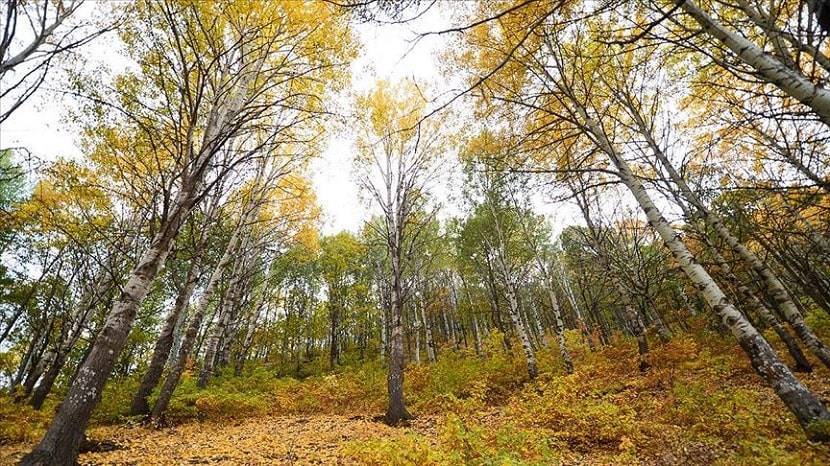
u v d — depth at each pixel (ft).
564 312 92.07
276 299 83.61
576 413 21.98
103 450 19.33
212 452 20.21
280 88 24.72
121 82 24.20
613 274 39.47
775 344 31.86
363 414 34.86
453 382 40.47
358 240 76.43
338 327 89.66
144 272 17.43
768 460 12.42
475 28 23.16
